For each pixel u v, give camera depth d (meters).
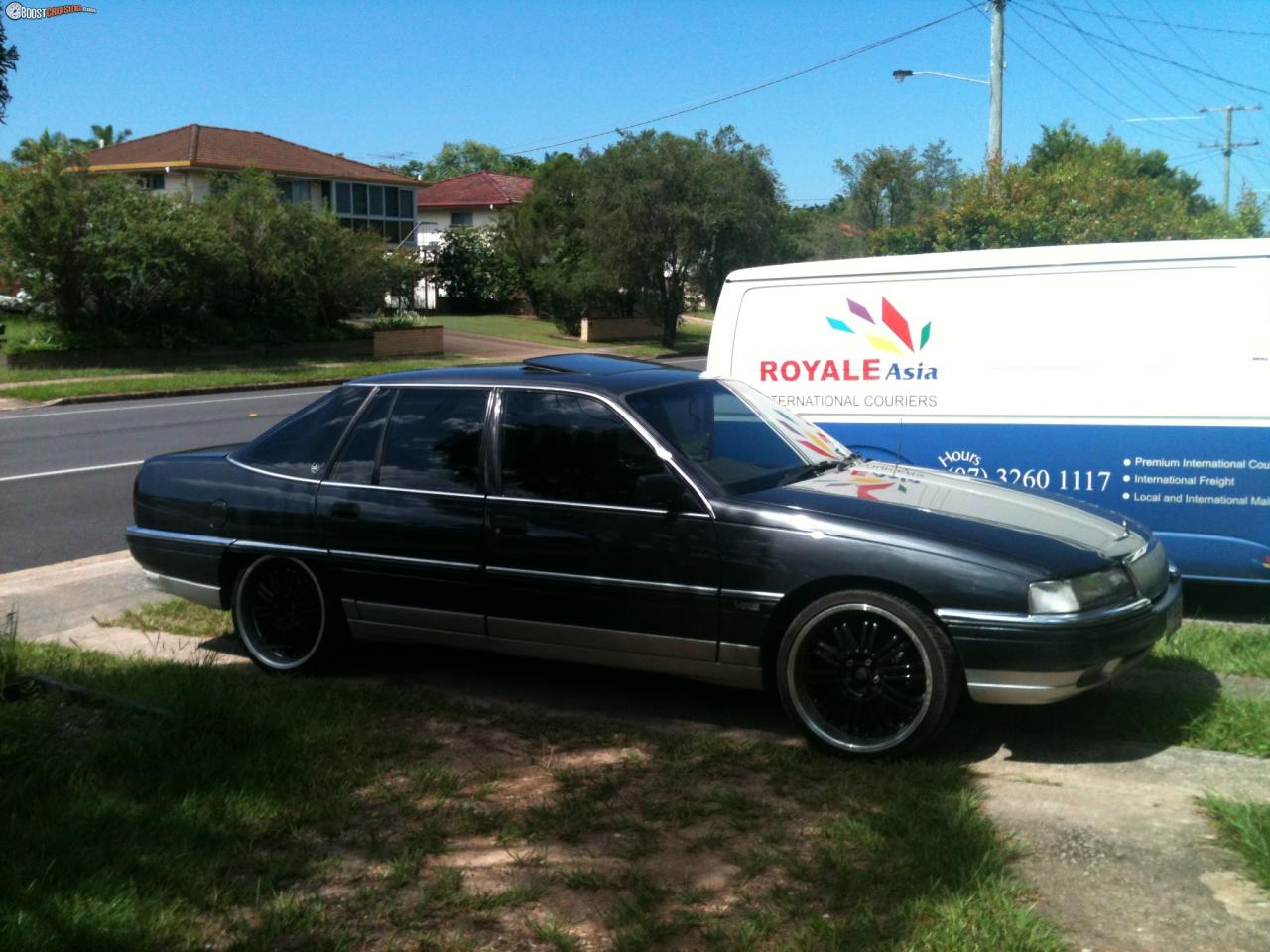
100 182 30.36
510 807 4.18
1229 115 41.50
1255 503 6.54
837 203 46.75
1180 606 5.09
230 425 18.92
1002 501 5.14
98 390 24.70
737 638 4.87
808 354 7.68
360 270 36.09
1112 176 21.00
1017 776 4.41
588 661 5.29
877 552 4.59
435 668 6.08
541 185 50.34
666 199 40.81
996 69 21.55
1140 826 3.90
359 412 5.90
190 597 6.26
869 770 4.50
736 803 4.16
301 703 5.25
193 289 31.28
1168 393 6.70
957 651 4.48
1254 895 3.40
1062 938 3.20
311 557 5.82
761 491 5.04
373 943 3.26
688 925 3.31
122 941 3.19
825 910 3.37
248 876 3.65
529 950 3.22
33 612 7.45
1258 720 4.79
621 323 46.66
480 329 45.12
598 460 5.22
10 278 29.84
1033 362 7.03
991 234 18.27
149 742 4.48
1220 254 6.58
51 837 3.77
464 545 5.41
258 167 43.38
